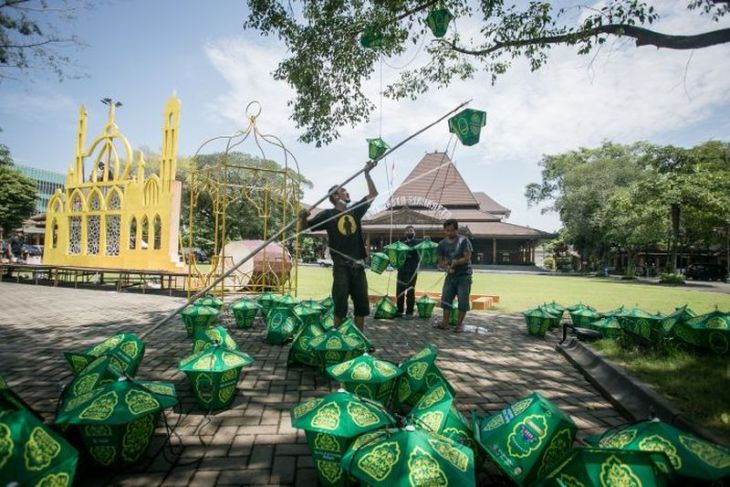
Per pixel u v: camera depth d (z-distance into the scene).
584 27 6.29
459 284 7.03
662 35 5.84
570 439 2.03
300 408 2.32
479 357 5.31
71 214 15.27
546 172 51.78
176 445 2.73
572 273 43.03
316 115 9.23
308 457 2.61
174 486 2.26
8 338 5.88
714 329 4.47
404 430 1.85
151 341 5.73
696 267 38.19
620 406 3.55
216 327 4.00
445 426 2.19
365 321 7.88
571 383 4.31
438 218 38.41
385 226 43.31
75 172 15.22
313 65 8.72
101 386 2.40
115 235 14.21
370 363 2.93
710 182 30.05
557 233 49.12
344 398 2.24
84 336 6.05
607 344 5.17
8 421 1.65
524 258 53.09
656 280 33.56
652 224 31.86
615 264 53.62
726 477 1.71
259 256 12.59
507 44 7.21
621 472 1.66
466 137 4.40
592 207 40.44
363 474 1.73
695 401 3.13
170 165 12.81
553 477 1.70
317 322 4.96
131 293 12.38
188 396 3.62
